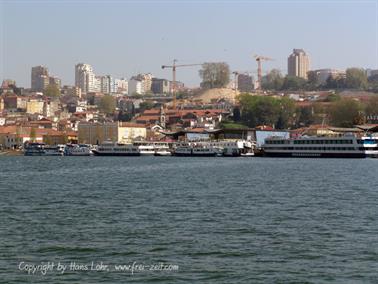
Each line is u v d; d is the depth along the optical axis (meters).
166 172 176.88
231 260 57.03
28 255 58.66
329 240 65.06
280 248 61.41
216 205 93.50
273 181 140.38
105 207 91.69
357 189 119.38
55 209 89.56
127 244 63.22
